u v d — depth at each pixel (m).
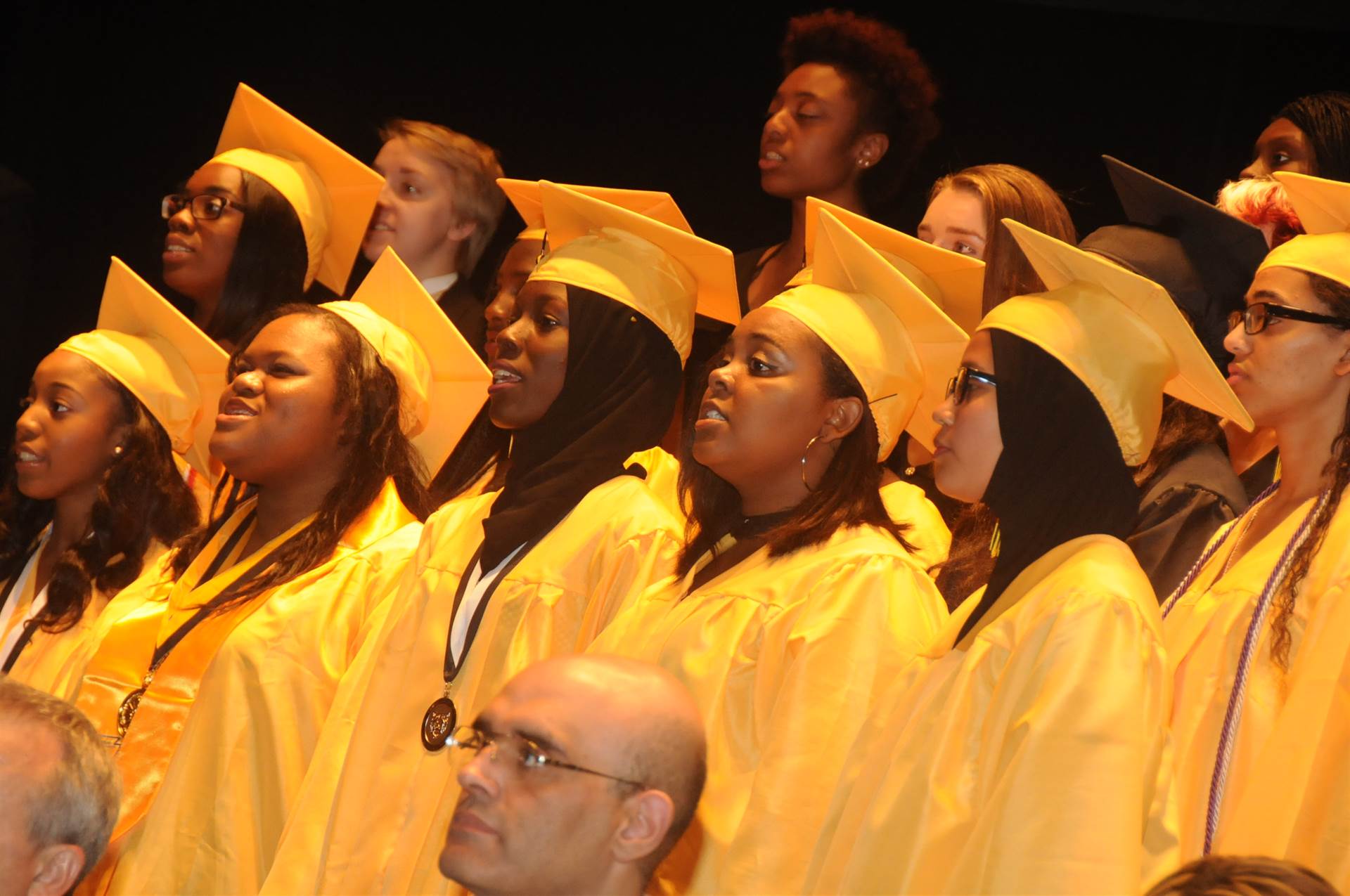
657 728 4.16
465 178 9.33
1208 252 6.14
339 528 6.86
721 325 7.62
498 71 11.56
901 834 4.49
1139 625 4.48
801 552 5.35
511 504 6.30
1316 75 9.48
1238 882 3.46
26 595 8.19
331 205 9.00
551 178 11.44
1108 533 4.83
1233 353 5.25
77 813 4.76
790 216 11.07
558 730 4.14
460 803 4.18
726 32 11.21
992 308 6.79
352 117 11.77
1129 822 4.19
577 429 6.28
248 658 6.50
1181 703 4.97
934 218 7.14
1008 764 4.35
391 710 6.13
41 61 11.98
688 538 5.88
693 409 6.41
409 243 9.21
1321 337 5.10
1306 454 5.18
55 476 7.95
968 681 4.61
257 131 9.03
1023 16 10.19
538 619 5.90
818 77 8.23
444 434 7.45
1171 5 9.48
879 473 5.56
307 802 6.09
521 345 6.40
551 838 4.07
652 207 6.79
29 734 4.76
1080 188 10.03
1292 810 4.47
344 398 6.96
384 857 5.80
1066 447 4.86
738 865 4.77
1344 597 4.70
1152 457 5.93
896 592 5.17
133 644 6.87
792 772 4.85
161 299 8.13
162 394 8.03
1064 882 4.13
